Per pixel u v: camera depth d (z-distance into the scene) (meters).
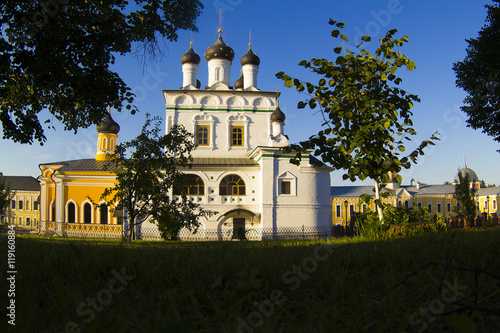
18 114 13.12
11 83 12.34
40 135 13.41
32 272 3.97
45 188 36.25
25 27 10.30
